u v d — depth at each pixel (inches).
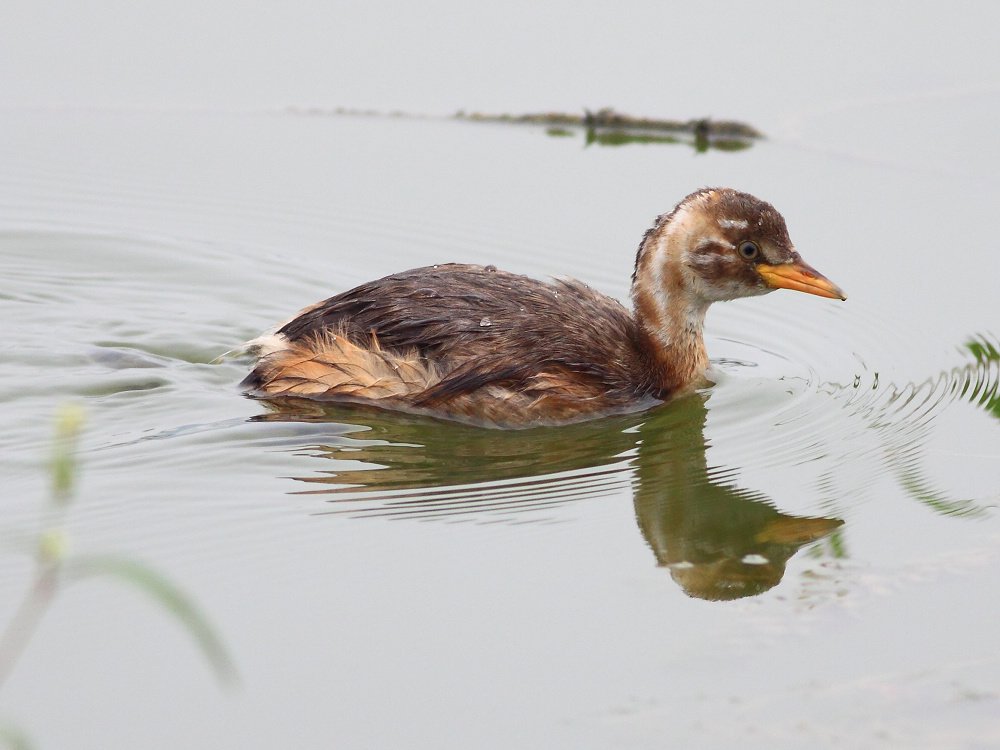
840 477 515.5
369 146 883.4
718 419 575.5
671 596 421.7
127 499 486.6
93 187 823.7
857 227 750.5
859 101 904.3
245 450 529.7
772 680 372.5
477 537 462.6
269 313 689.0
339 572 437.7
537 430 562.9
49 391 576.4
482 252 750.5
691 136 885.2
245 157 868.0
